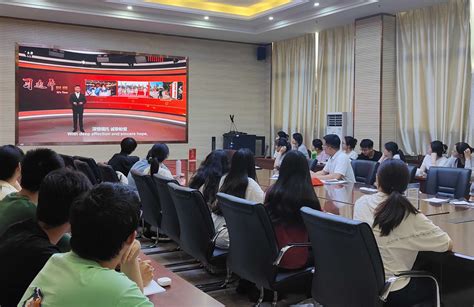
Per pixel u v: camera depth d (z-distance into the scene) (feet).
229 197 8.39
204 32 26.53
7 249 4.71
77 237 3.67
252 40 29.07
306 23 24.09
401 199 7.29
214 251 10.03
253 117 30.53
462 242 7.62
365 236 6.30
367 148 20.27
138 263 4.91
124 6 22.36
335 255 6.82
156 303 5.00
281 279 8.30
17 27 23.56
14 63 23.62
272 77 30.01
